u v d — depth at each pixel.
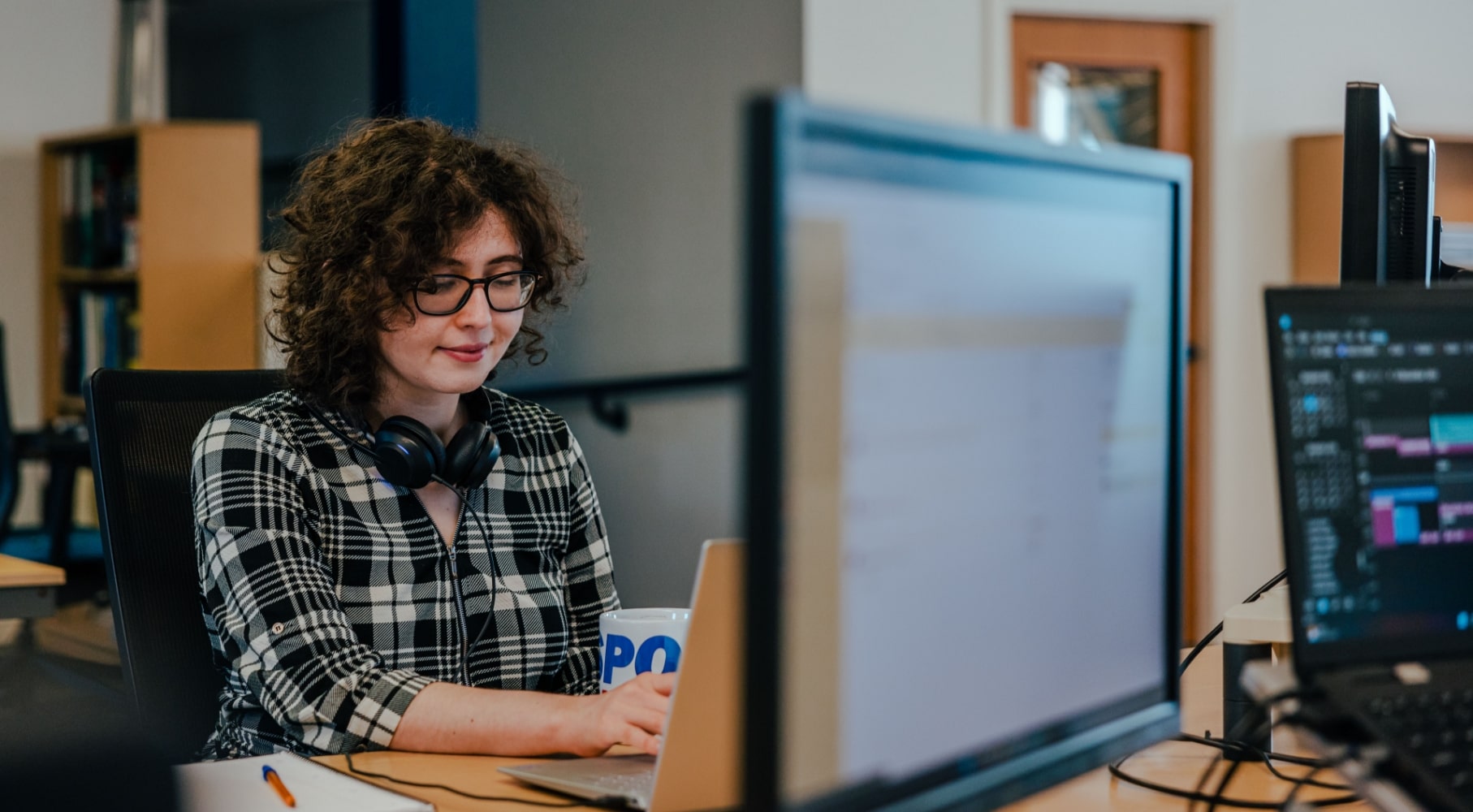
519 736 1.12
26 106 5.40
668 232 4.14
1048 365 0.72
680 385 4.07
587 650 1.49
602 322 4.23
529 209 1.39
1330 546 0.83
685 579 4.14
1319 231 4.39
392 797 0.94
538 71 4.11
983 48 4.10
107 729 0.43
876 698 0.60
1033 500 0.71
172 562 1.42
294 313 1.39
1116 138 4.33
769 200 0.52
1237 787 1.03
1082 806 0.98
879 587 0.60
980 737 0.67
